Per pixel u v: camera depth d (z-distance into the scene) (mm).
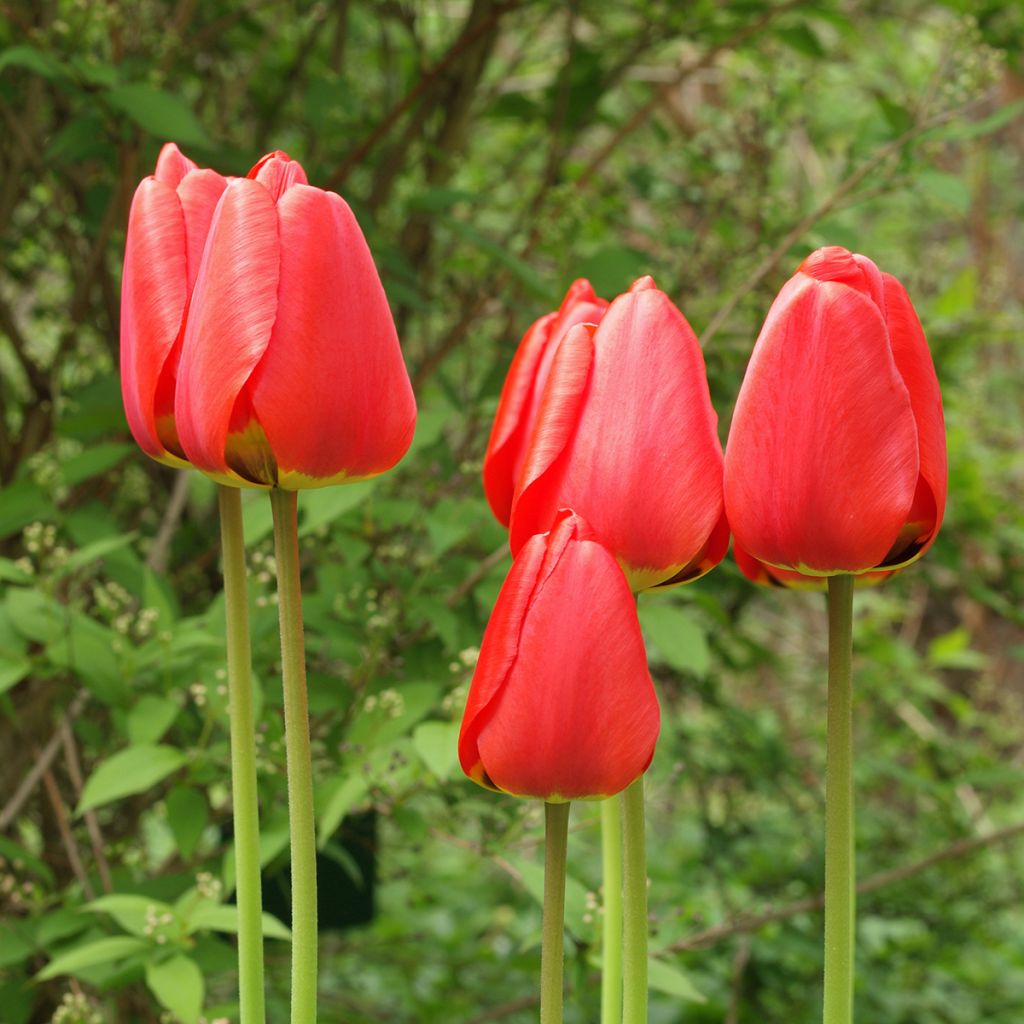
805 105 2287
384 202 1874
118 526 1791
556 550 719
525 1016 2221
